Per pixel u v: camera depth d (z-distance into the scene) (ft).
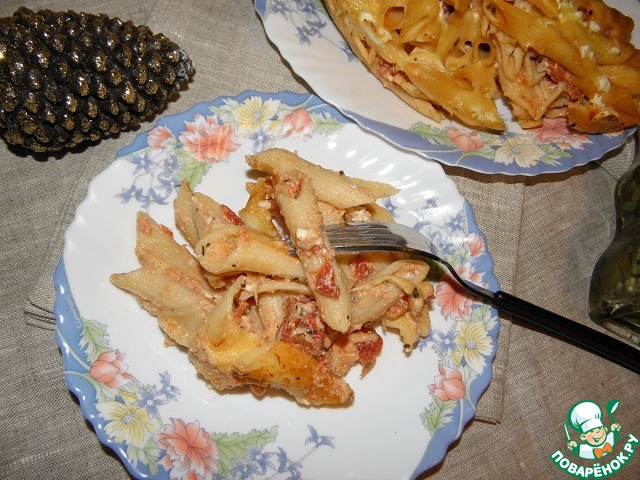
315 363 1.00
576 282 1.31
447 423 1.07
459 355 1.13
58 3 1.41
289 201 1.03
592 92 1.32
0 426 1.04
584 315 1.28
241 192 1.21
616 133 1.36
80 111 1.16
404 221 1.23
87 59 1.13
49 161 1.26
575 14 1.30
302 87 1.40
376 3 1.28
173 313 1.02
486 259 1.20
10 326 1.12
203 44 1.40
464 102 1.28
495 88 1.38
